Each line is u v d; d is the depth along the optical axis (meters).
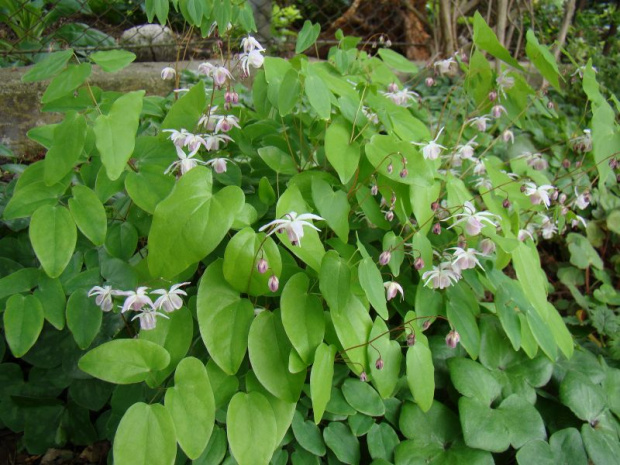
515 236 0.39
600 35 0.92
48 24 0.70
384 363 0.32
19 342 0.29
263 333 0.30
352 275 0.33
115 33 0.79
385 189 0.36
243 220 0.31
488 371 0.36
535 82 0.78
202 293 0.30
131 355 0.29
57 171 0.30
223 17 0.36
